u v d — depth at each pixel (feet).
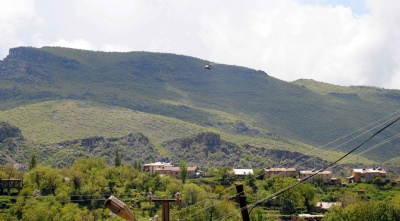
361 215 609.83
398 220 600.39
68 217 573.74
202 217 569.23
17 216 586.86
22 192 655.35
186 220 558.15
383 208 607.78
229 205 610.24
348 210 626.23
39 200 639.76
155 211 627.05
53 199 646.74
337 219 629.51
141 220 538.06
